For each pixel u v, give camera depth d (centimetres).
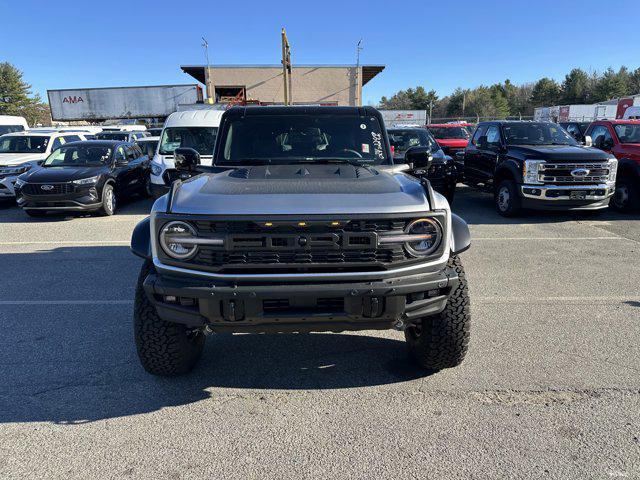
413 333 371
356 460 270
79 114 3828
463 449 278
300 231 279
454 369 368
